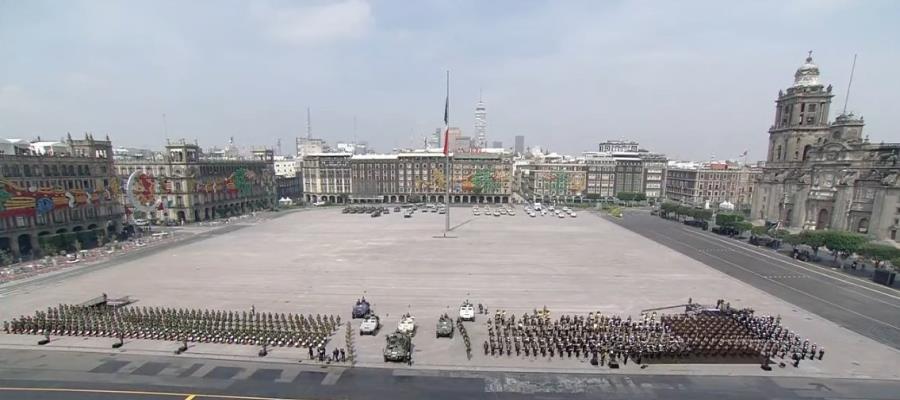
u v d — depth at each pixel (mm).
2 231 82812
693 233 122562
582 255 89062
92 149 106188
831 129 116688
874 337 46375
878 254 70688
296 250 94312
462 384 35719
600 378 36781
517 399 33375
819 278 72062
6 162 84312
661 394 34219
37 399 33312
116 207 112250
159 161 138625
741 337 44094
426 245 100312
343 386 35312
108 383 35750
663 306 56344
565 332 45156
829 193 106938
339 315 52500
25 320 48344
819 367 38969
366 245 100312
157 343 43844
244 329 45750
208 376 36969
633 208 198125
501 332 47000
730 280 70062
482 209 181125
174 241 106688
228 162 162750
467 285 65938
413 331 47219
